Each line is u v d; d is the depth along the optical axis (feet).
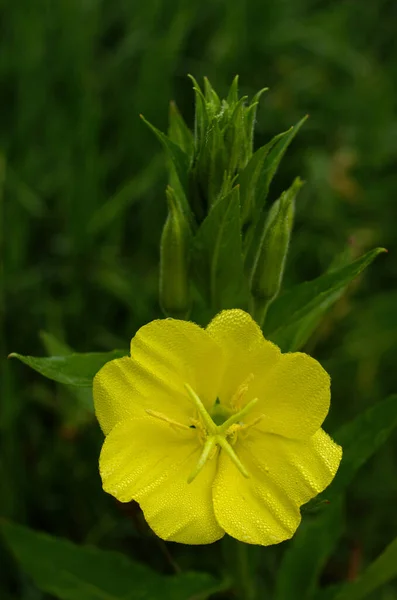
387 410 1.14
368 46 1.91
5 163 1.46
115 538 1.36
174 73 1.66
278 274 1.09
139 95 1.56
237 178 1.07
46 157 1.51
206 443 0.99
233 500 1.00
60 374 1.05
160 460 1.01
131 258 1.53
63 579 1.20
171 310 1.11
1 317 1.39
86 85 1.52
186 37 1.67
